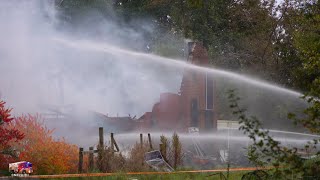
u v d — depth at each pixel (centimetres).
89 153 1467
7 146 1320
